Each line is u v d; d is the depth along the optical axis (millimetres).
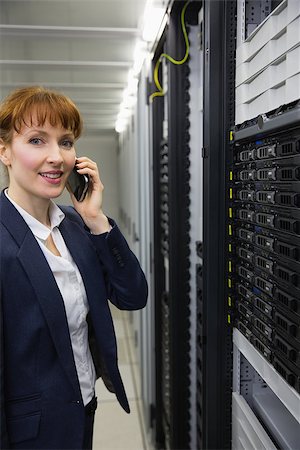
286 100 788
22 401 830
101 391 2719
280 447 915
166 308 1868
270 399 1073
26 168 804
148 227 2203
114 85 3152
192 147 1576
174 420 1701
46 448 863
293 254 770
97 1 1759
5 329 792
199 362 1532
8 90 3139
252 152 943
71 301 902
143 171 2334
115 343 998
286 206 799
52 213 939
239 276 1093
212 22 1043
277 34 807
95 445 2143
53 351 861
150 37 1798
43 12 1874
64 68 2666
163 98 1925
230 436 1168
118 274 999
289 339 804
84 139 6254
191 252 1618
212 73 1060
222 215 1108
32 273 809
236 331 1114
